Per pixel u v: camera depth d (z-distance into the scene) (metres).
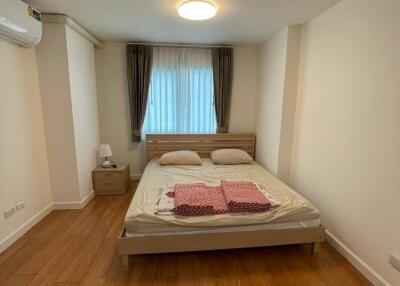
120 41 3.48
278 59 3.00
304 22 2.62
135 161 3.91
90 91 3.25
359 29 1.85
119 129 3.78
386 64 1.61
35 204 2.55
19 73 2.31
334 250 2.14
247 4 2.17
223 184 2.42
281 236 1.96
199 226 1.84
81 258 1.99
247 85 3.87
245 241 1.92
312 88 2.53
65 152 2.79
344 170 2.05
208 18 2.46
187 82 3.73
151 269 1.87
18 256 2.01
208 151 3.87
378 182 1.70
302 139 2.75
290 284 1.74
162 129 3.84
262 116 3.63
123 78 3.64
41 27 2.29
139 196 2.25
